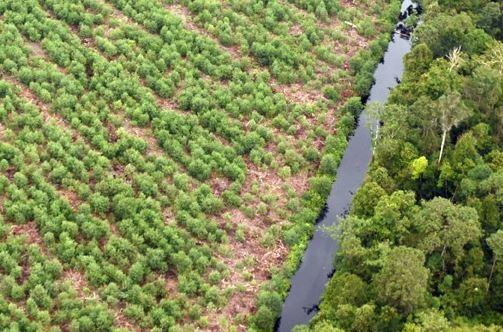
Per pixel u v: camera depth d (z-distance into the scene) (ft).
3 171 268.62
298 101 331.36
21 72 302.86
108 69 312.09
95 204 261.65
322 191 293.64
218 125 306.14
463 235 235.81
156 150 292.81
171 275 253.44
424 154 287.07
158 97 316.19
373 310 221.66
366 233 252.62
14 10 332.60
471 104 301.84
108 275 244.63
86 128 287.48
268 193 289.33
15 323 221.25
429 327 211.82
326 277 269.44
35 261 242.17
